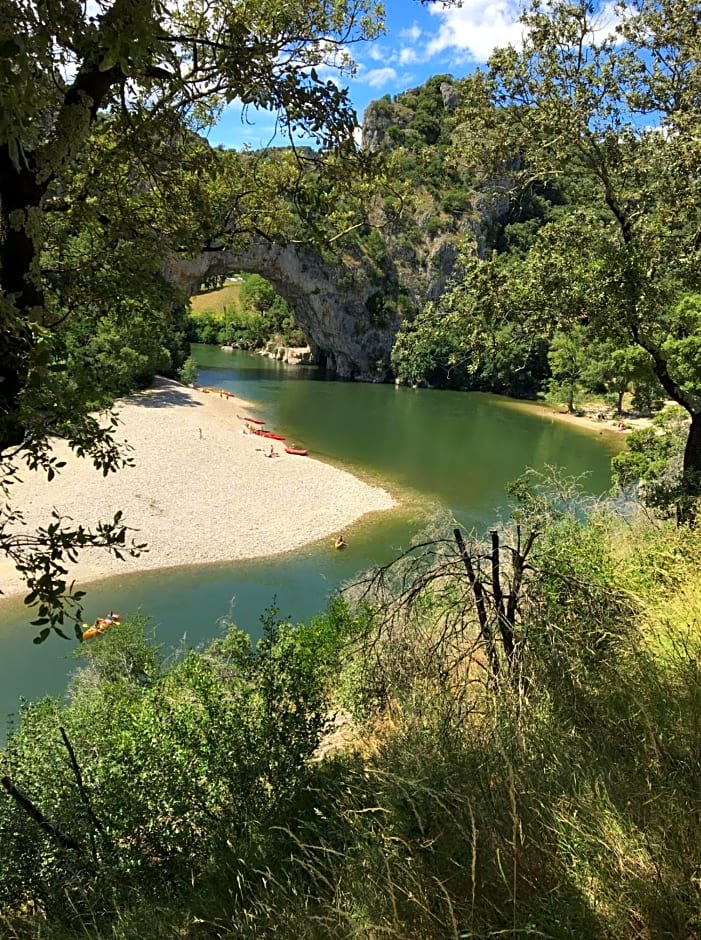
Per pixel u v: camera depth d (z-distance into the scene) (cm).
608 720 325
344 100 369
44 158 290
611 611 421
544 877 238
